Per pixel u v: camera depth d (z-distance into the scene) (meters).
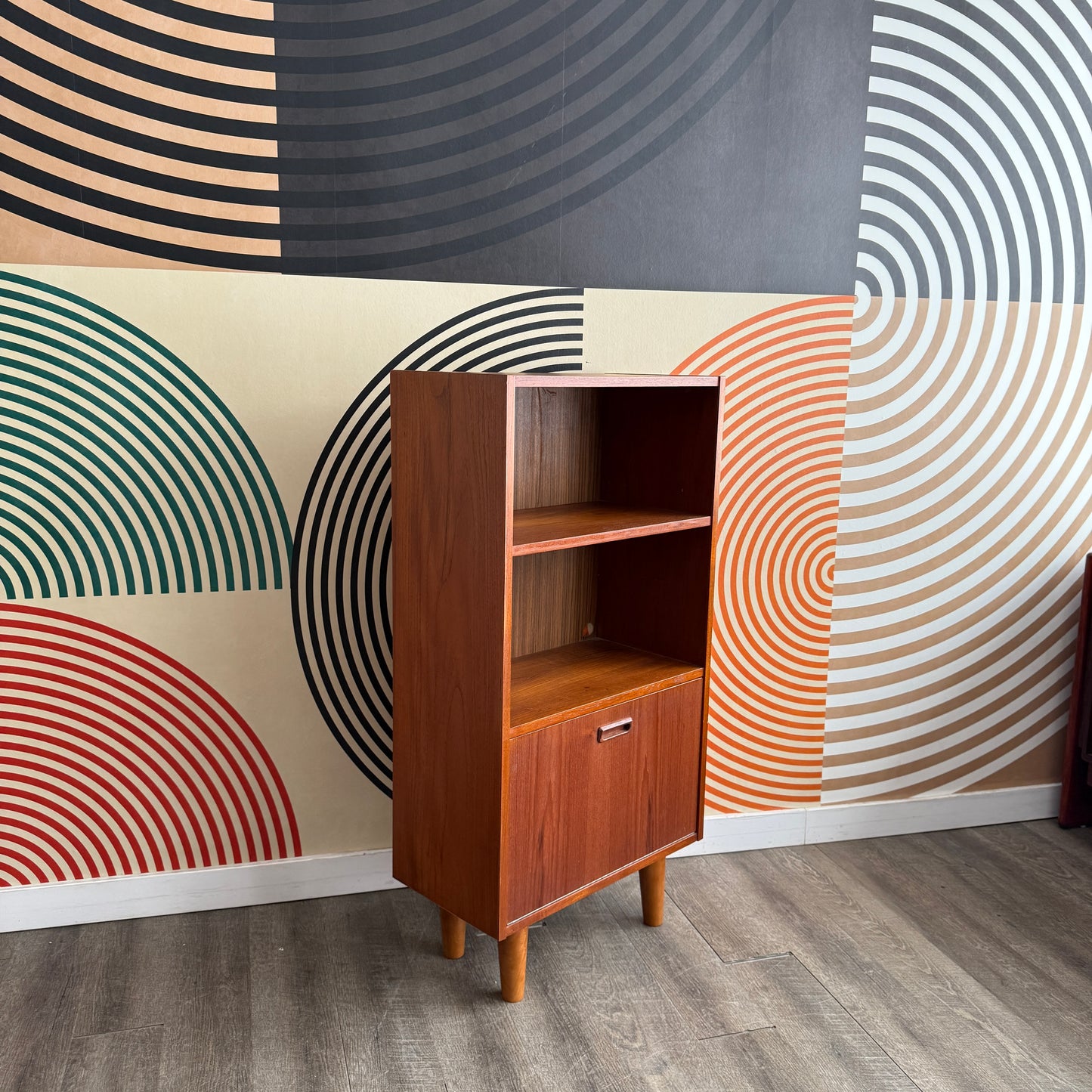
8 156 1.90
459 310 2.18
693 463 2.09
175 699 2.15
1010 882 2.44
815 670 2.59
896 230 2.44
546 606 2.23
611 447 2.26
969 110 2.43
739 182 2.31
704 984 1.98
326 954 2.07
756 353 2.40
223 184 2.00
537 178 2.18
